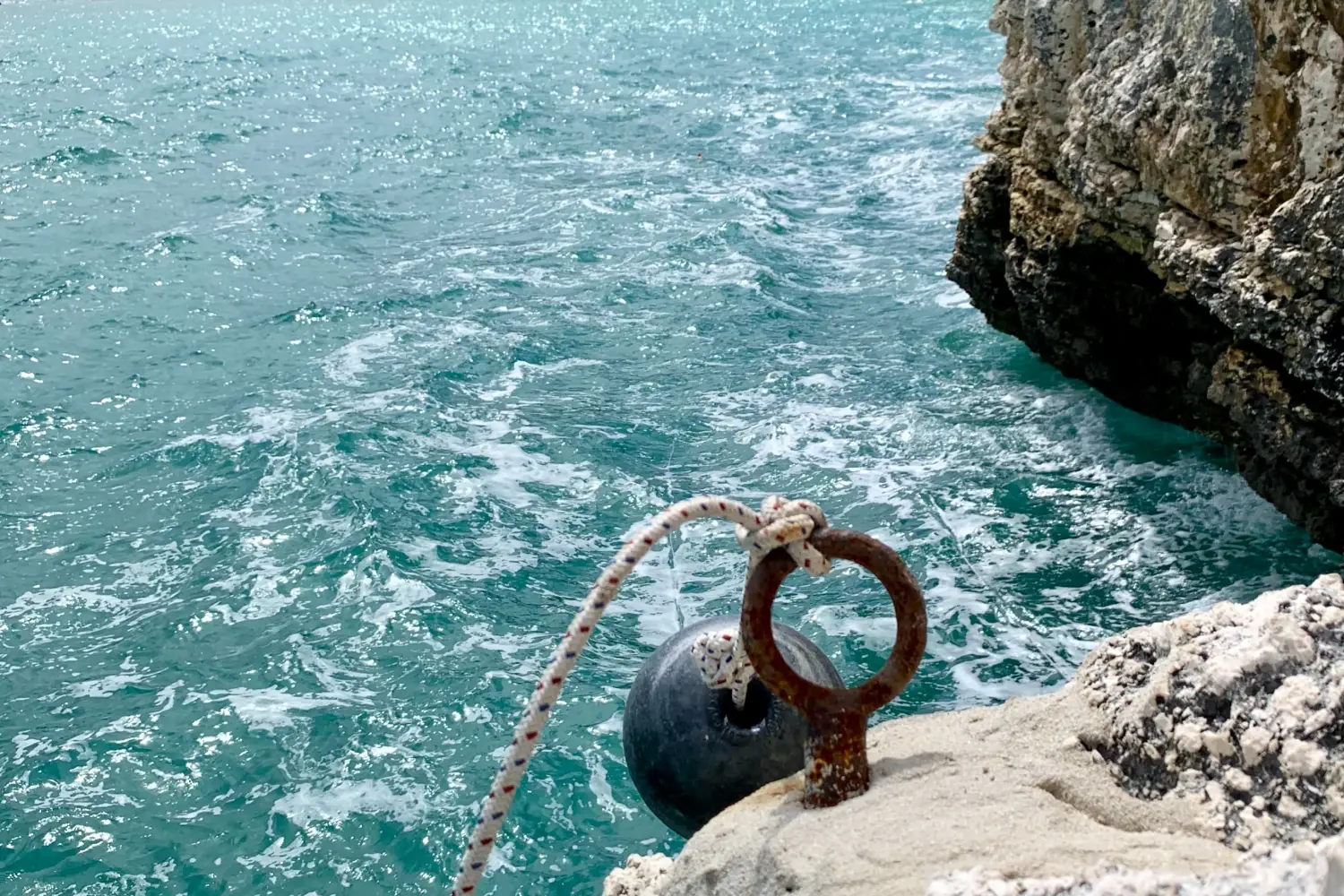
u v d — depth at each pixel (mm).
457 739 9516
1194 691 2684
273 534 12758
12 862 8469
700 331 18266
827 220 24062
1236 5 9938
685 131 33312
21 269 22984
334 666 10547
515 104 38375
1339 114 8969
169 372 17797
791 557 2639
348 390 16750
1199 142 10391
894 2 58969
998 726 2914
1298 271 9281
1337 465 9773
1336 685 2539
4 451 15180
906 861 2391
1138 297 12758
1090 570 10984
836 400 15305
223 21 64688
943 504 12344
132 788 9141
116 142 34344
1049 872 2324
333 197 27656
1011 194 14250
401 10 68062
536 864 8172
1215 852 2395
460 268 22250
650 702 3283
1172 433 13047
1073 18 12750
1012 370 15336
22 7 72875
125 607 11688
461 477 13820
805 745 2850
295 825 8656
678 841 8305
